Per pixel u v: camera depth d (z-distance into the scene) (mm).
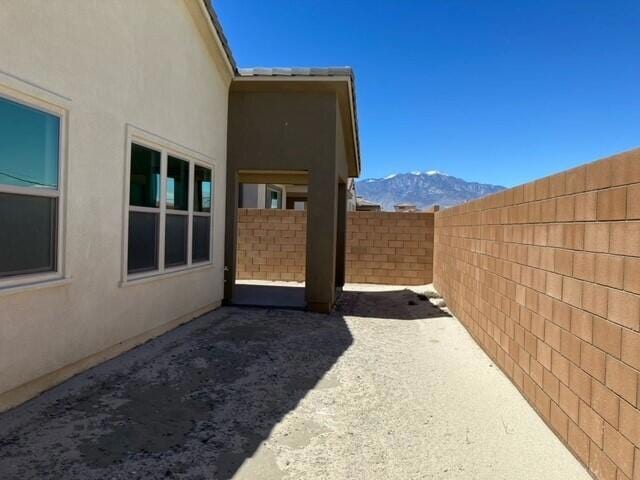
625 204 3184
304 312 10055
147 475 3396
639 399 2938
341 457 3820
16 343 4375
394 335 8344
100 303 5688
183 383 5344
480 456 3885
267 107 10109
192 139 8266
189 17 7992
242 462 3668
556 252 4352
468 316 8609
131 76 6227
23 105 4445
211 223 9352
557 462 3795
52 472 3352
